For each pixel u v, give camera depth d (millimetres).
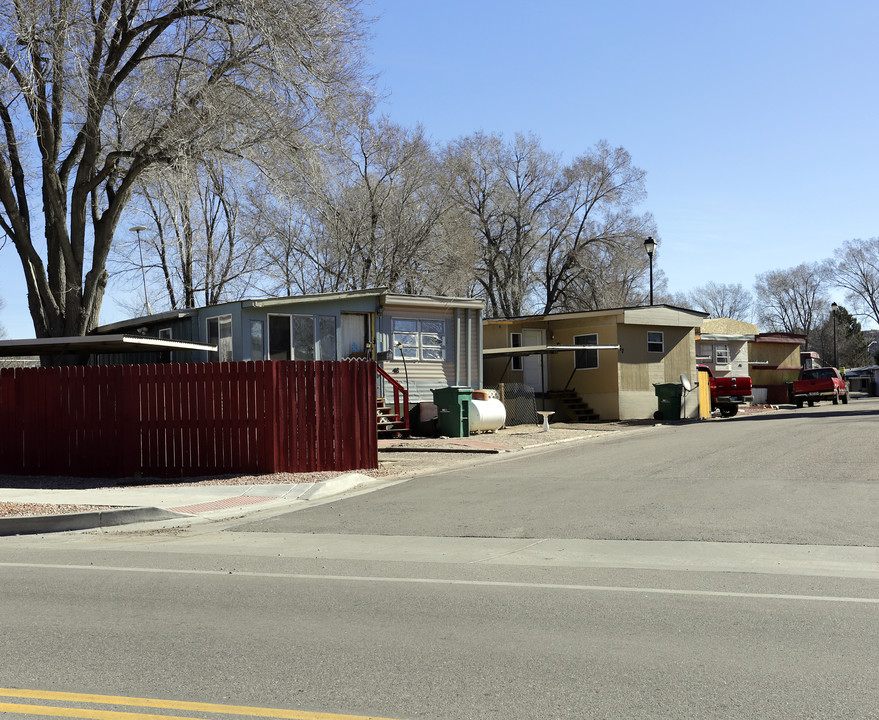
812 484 12820
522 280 53094
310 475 14961
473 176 50875
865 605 6637
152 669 5207
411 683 4902
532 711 4457
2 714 4488
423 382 26578
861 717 4336
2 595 7289
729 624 6117
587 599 6941
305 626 6168
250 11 20000
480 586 7477
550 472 15492
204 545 9805
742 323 47375
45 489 14156
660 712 4426
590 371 32750
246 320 22984
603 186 52375
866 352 90000
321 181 22688
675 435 23062
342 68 21797
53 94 21281
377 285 40062
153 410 15594
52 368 16062
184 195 23969
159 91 21984
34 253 22641
